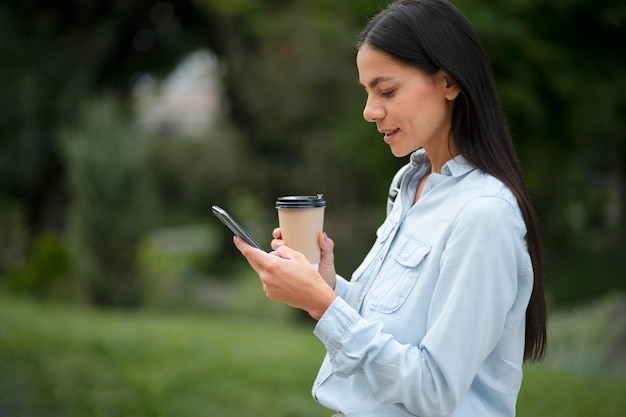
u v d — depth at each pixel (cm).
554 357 747
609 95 673
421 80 162
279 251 165
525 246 160
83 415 530
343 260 1412
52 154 1467
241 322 1120
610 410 520
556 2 640
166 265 1422
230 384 602
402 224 175
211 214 1936
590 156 1209
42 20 1490
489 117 165
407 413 162
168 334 792
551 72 639
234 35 1533
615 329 783
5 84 1446
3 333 696
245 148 1809
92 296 1207
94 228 1197
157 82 1689
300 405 560
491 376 166
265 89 1458
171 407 549
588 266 1593
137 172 1215
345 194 1495
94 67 1465
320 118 1466
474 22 605
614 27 671
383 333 159
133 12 1527
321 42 1342
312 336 923
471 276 151
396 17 162
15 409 523
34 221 1596
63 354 644
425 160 184
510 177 161
